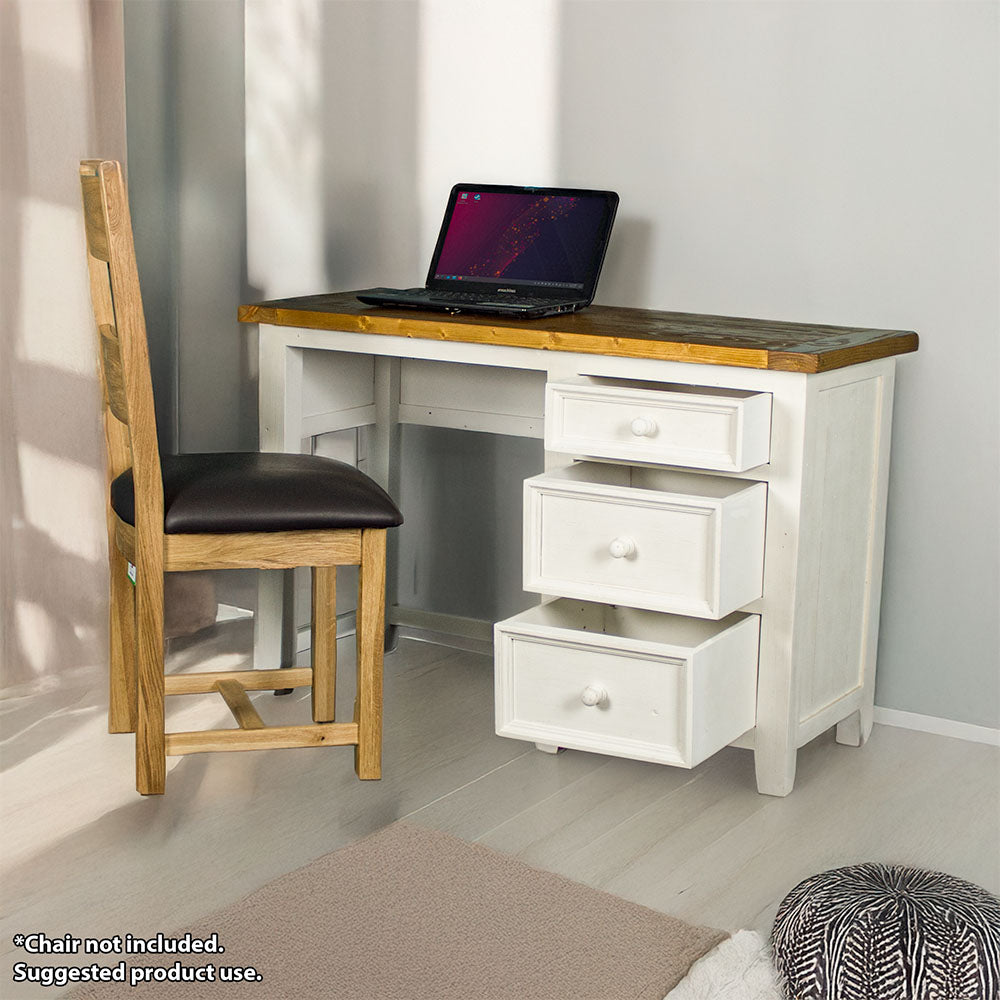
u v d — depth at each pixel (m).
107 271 2.07
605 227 2.41
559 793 2.12
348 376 2.57
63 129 2.40
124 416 1.94
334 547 2.02
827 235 2.34
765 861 1.90
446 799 2.08
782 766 2.11
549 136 2.57
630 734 2.02
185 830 1.96
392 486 2.68
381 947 1.65
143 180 2.88
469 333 2.21
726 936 1.68
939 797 2.13
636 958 1.63
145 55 2.84
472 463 2.78
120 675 2.27
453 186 2.59
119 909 1.74
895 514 2.37
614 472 2.26
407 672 2.67
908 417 2.33
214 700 2.48
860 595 2.28
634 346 2.08
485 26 2.60
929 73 2.22
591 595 2.06
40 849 1.89
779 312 2.41
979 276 2.23
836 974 1.48
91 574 2.54
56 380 2.45
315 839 1.94
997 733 2.34
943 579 2.35
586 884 1.82
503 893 1.78
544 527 2.10
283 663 2.63
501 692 2.10
